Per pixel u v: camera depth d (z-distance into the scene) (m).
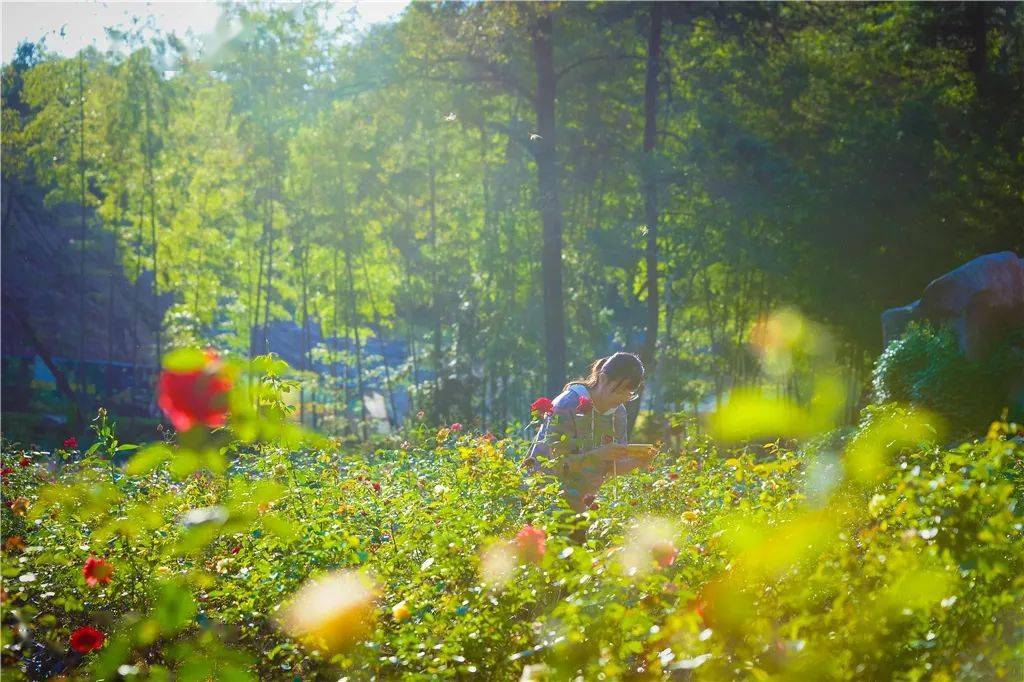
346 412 40.66
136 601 3.78
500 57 30.02
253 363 2.37
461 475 5.55
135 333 46.41
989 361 16.58
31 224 55.38
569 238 35.84
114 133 42.75
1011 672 2.58
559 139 31.66
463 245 39.50
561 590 3.64
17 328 50.12
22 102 49.00
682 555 3.79
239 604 3.80
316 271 43.62
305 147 38.47
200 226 45.38
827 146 31.77
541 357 35.28
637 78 34.84
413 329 43.19
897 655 2.65
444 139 38.16
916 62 34.84
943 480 3.14
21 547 4.39
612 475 5.48
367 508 5.50
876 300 29.66
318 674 3.56
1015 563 3.02
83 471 6.02
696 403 29.23
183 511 4.11
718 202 29.73
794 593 2.85
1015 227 29.66
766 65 30.70
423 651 3.28
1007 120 31.05
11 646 3.47
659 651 2.85
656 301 29.09
